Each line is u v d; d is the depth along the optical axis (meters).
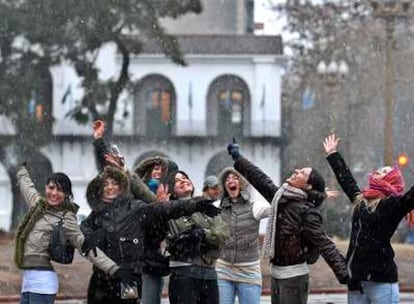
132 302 22.34
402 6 72.19
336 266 22.09
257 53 143.38
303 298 22.89
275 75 144.25
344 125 133.50
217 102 144.38
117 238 22.20
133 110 140.88
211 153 143.75
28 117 99.25
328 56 124.00
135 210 22.41
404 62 130.12
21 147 101.06
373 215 22.25
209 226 23.84
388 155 74.81
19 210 109.38
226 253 25.94
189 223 23.81
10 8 91.44
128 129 140.25
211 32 169.50
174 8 92.31
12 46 94.69
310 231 22.41
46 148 132.75
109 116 100.06
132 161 141.50
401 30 127.75
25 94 96.31
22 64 94.81
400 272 50.91
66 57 95.12
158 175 26.14
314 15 130.50
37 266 21.97
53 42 92.69
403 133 134.38
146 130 142.50
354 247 22.61
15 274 46.25
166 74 143.00
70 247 22.03
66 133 133.75
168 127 143.12
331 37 127.50
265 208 25.84
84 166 134.88
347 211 93.38
